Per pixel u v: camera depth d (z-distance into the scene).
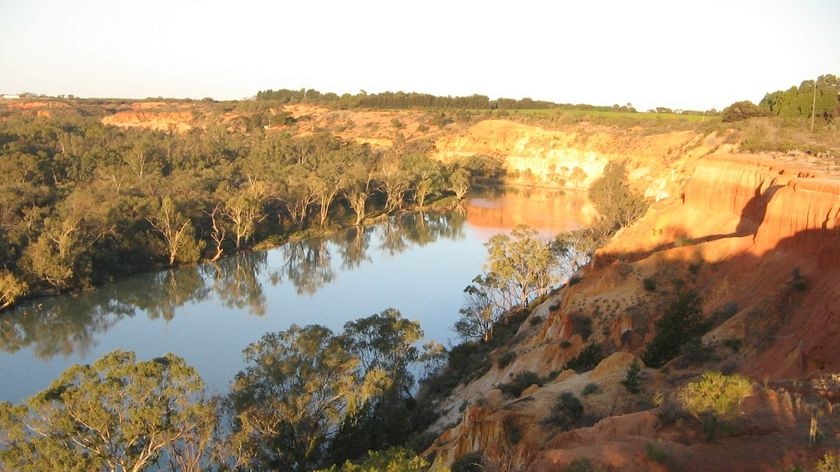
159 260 85.81
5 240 73.50
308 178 112.06
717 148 92.88
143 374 29.83
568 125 172.00
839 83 99.00
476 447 26.34
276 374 34.47
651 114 190.00
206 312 69.62
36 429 28.20
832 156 53.81
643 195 106.06
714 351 30.73
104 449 28.84
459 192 138.62
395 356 43.72
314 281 82.44
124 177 108.12
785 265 35.66
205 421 31.30
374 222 117.50
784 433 19.28
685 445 19.47
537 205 132.50
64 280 72.62
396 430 37.62
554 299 54.44
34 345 59.50
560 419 25.42
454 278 83.50
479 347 54.59
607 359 30.91
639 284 42.69
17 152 108.50
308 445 35.12
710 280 40.78
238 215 93.88
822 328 26.25
